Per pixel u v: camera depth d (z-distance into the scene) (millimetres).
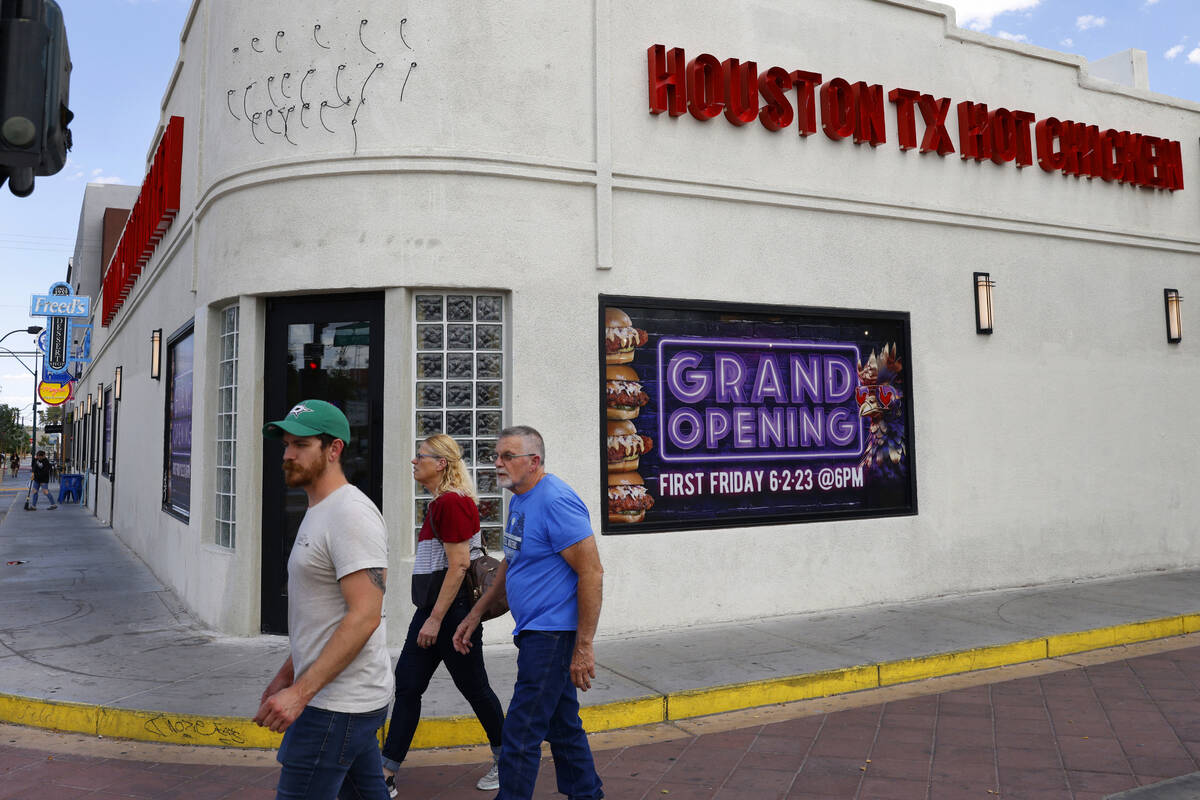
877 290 9023
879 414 9008
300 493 7570
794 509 8477
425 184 7238
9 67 3475
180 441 10164
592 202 7676
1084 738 5227
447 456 4570
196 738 5234
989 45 10031
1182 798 4289
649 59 7961
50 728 5516
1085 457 10219
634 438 7762
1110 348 10539
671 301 7934
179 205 10172
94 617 8305
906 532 8969
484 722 4453
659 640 7289
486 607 4312
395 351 7176
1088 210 10516
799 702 6082
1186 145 11523
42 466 24297
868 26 9266
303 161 7332
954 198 9570
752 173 8414
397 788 4535
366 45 7328
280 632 7473
